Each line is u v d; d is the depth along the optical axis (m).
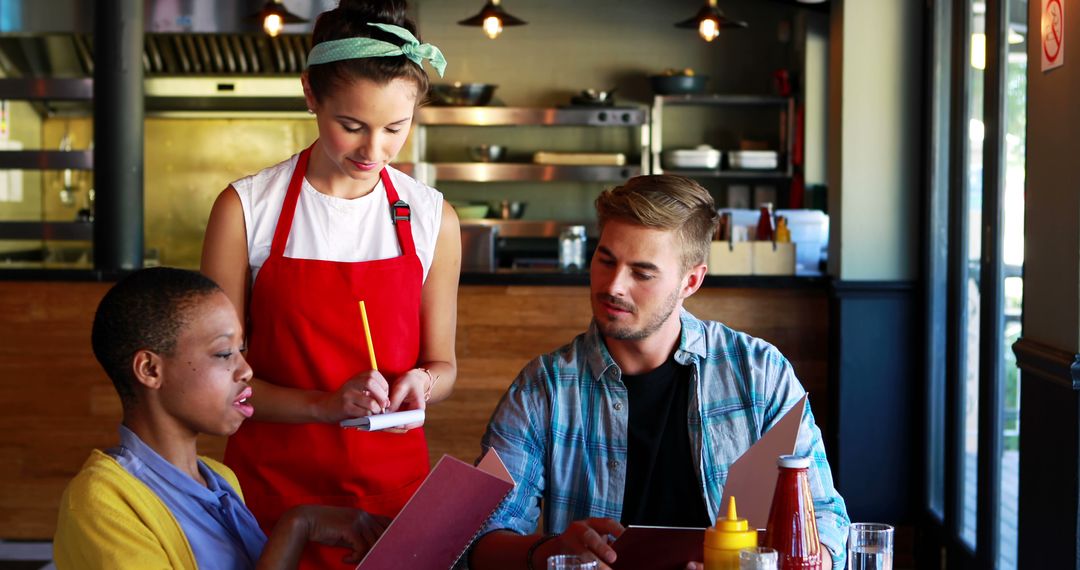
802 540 1.34
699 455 1.86
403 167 7.11
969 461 3.90
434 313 2.14
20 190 7.55
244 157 7.53
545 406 1.89
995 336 3.48
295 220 2.03
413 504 1.39
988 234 3.53
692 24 5.72
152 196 7.57
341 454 2.00
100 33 5.18
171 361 1.45
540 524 4.14
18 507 4.71
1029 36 3.00
